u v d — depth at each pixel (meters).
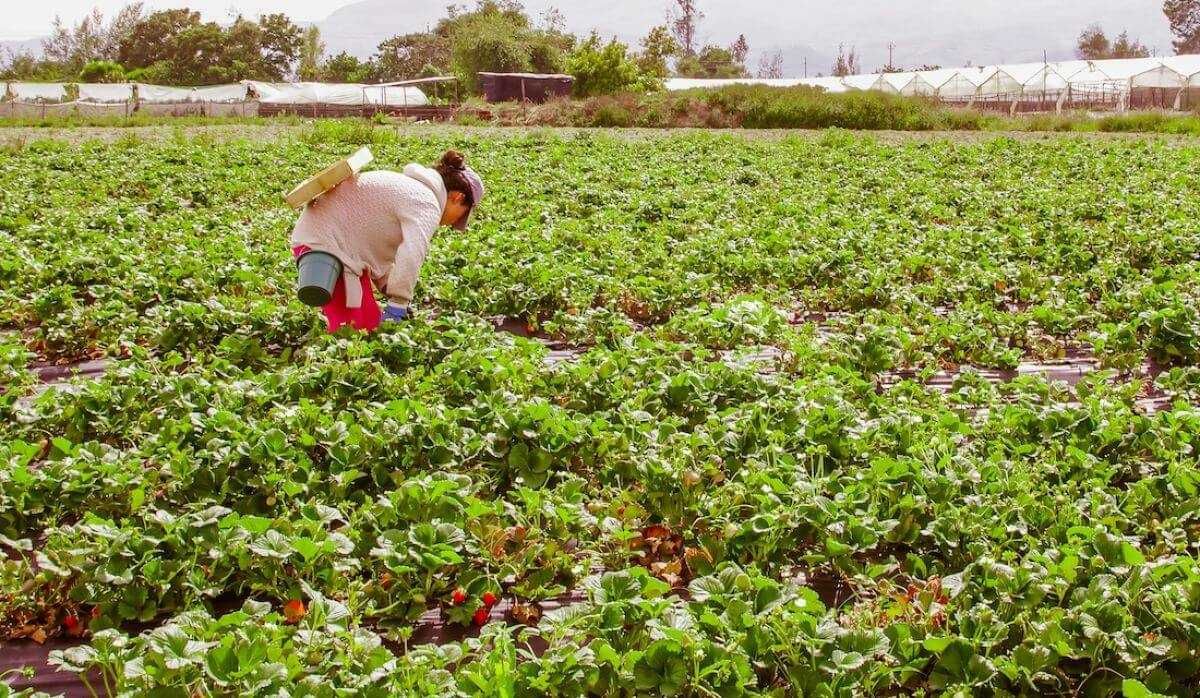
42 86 66.00
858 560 4.38
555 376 5.91
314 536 3.98
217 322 7.05
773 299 8.66
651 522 4.67
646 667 3.29
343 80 100.81
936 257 9.88
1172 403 6.36
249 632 3.34
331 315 6.63
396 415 5.09
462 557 4.12
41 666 3.66
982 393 6.03
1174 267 9.77
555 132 28.95
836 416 5.26
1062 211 13.12
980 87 69.62
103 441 5.43
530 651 3.61
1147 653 3.33
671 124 34.22
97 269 8.66
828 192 14.91
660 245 10.47
